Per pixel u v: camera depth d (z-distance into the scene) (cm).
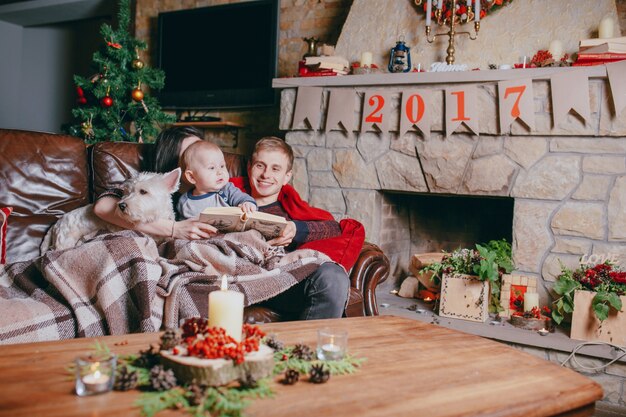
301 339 118
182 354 89
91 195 215
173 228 175
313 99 314
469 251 279
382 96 297
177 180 178
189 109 430
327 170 316
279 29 392
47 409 76
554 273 261
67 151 209
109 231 180
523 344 246
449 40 299
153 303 154
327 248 198
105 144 217
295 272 179
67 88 637
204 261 170
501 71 265
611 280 237
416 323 140
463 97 275
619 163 247
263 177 217
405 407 83
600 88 248
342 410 80
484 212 330
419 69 300
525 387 95
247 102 399
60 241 181
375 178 304
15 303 146
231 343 90
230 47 405
